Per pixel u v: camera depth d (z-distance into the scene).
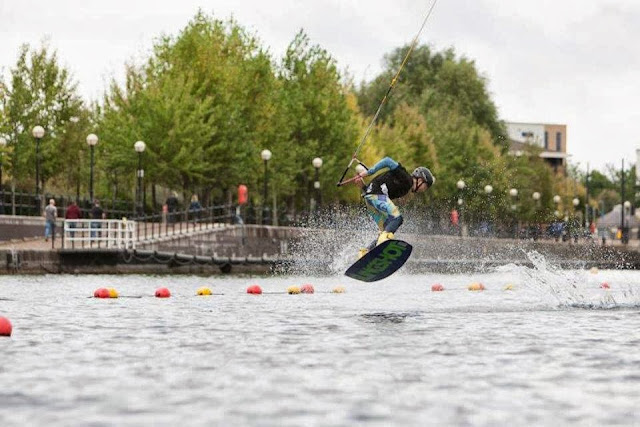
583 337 14.63
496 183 101.69
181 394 9.66
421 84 119.00
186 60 69.31
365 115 111.75
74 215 54.34
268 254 63.44
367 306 21.12
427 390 9.92
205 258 53.12
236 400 9.37
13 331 15.35
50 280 38.31
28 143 69.81
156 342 13.88
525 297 24.31
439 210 88.81
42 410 8.88
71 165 73.88
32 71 71.06
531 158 119.31
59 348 13.16
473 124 111.94
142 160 66.19
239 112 68.31
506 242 74.94
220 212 77.31
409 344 13.63
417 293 26.98
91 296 25.33
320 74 76.44
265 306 21.09
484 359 12.12
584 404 9.25
